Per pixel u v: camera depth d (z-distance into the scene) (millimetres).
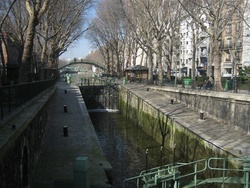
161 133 23344
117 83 47844
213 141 14336
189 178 15023
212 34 24094
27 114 10875
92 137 16828
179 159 18812
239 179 10906
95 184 10219
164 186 10672
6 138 6992
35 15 17875
